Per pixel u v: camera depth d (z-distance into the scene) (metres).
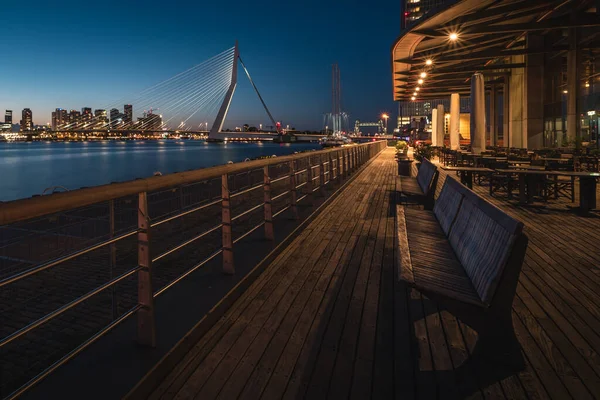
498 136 27.86
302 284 3.09
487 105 29.58
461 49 19.47
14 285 3.65
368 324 2.43
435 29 14.45
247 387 1.81
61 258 1.47
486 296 1.83
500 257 1.81
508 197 7.59
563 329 2.34
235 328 2.37
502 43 20.53
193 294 2.61
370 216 5.79
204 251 4.93
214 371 1.93
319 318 2.51
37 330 2.87
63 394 1.59
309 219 5.25
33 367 2.38
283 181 10.82
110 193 1.51
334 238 4.51
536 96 18.27
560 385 1.81
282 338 2.26
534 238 4.45
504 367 1.94
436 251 2.65
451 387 1.81
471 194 2.61
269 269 3.44
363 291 2.95
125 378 1.70
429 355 2.07
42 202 1.22
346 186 9.17
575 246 4.09
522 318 2.49
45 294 3.49
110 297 3.46
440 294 1.92
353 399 1.73
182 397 1.74
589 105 15.01
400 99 36.97
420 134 36.59
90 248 1.60
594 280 3.12
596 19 12.98
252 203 8.04
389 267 3.49
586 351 2.10
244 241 3.97
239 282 2.83
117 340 2.02
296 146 146.62
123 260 4.37
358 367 1.97
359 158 14.32
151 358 1.85
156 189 1.85
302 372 1.93
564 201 7.04
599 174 5.72
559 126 17.03
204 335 2.27
